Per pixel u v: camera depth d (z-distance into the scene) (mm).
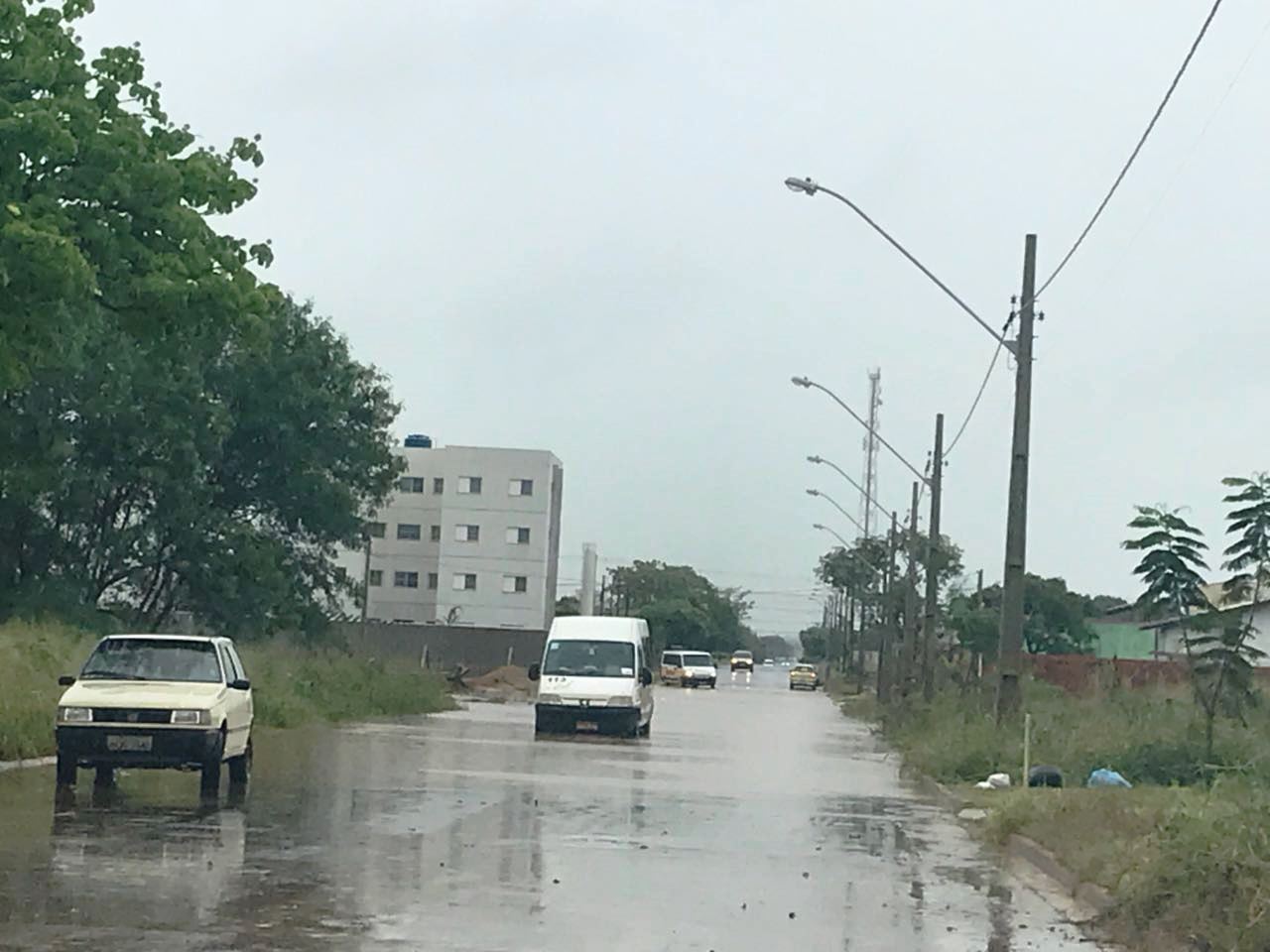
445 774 24156
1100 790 19312
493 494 108750
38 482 47875
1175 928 11023
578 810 19391
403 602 108750
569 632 38906
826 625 151625
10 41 23844
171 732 18375
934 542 44250
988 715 30734
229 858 13766
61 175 24000
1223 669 25734
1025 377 26641
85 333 35156
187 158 25469
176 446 51469
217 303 25078
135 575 55531
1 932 10086
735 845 16609
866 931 11625
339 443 60312
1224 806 12805
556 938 10711
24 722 22688
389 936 10477
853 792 24297
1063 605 75938
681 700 66750
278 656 42688
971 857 16672
